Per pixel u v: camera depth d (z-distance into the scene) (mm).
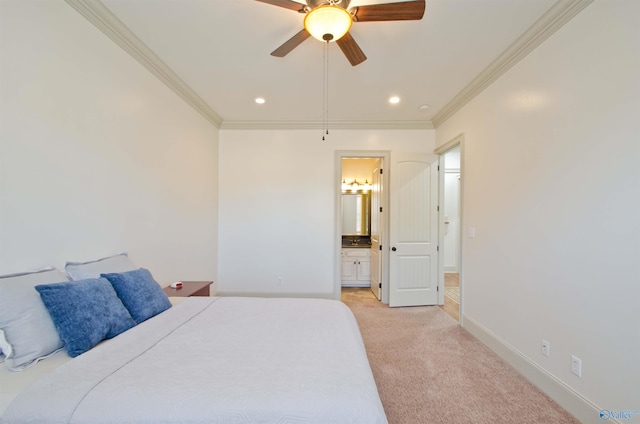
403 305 4016
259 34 2174
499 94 2574
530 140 2180
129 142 2264
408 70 2680
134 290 1802
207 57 2496
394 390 2043
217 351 1339
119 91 2148
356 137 4180
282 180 4199
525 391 2037
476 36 2158
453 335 3004
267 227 4203
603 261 1604
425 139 4164
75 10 1763
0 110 1376
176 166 2994
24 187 1484
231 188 4211
